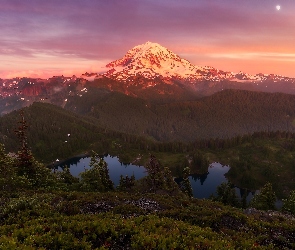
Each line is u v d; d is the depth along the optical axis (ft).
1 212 69.00
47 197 90.17
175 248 48.65
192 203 103.24
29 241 46.32
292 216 98.73
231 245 52.60
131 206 81.10
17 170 149.07
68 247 46.44
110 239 50.60
